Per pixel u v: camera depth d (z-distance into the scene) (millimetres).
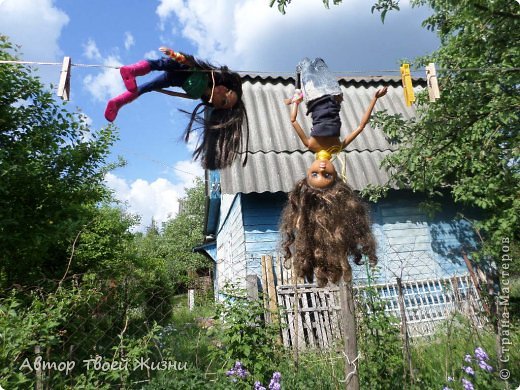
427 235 8312
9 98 4969
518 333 5207
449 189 8570
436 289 7820
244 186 7270
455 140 5559
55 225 4832
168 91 2674
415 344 5574
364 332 4195
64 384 3152
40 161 5039
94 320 3791
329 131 2465
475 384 3807
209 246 14820
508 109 4613
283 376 3883
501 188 5680
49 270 5680
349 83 9883
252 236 7602
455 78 5172
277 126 8547
